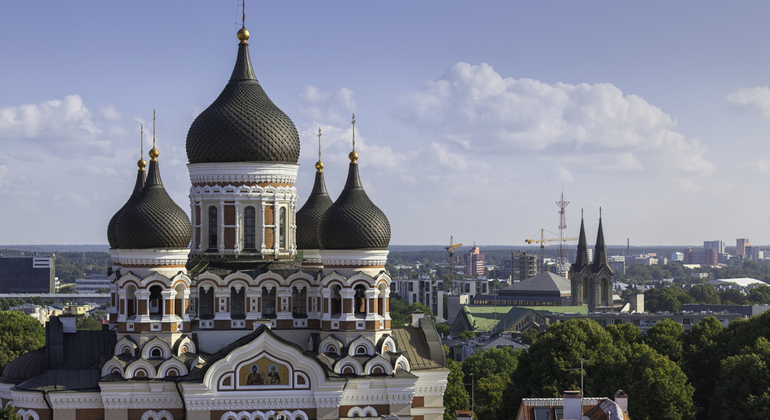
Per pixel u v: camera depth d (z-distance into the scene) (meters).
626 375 139.50
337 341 99.81
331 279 100.88
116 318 110.25
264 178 105.31
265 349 93.69
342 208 101.44
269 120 105.69
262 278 102.19
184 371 95.94
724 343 161.50
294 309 103.81
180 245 98.50
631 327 167.88
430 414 103.44
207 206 105.50
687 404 136.62
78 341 101.88
